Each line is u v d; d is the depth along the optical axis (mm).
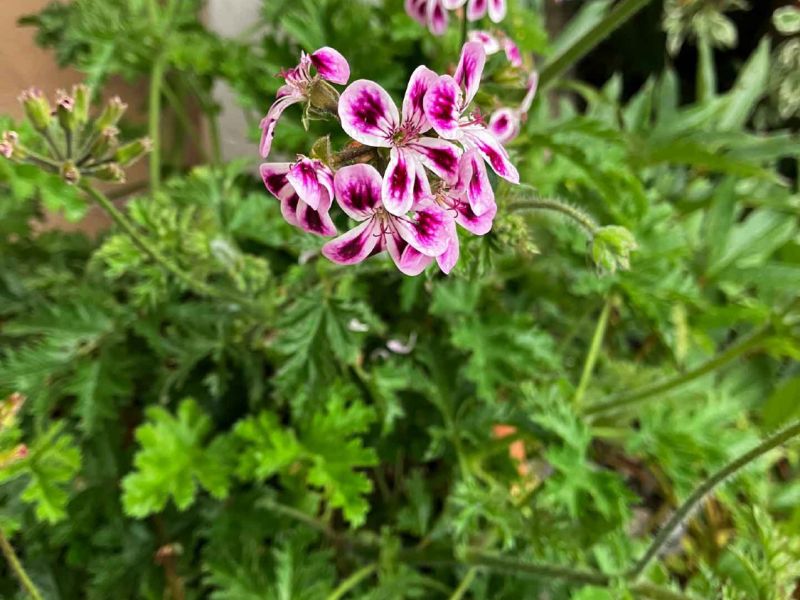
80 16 374
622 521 309
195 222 340
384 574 324
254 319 332
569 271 391
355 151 191
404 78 384
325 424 320
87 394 322
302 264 332
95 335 333
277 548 326
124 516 325
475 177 185
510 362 344
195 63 370
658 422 361
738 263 447
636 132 477
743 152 503
